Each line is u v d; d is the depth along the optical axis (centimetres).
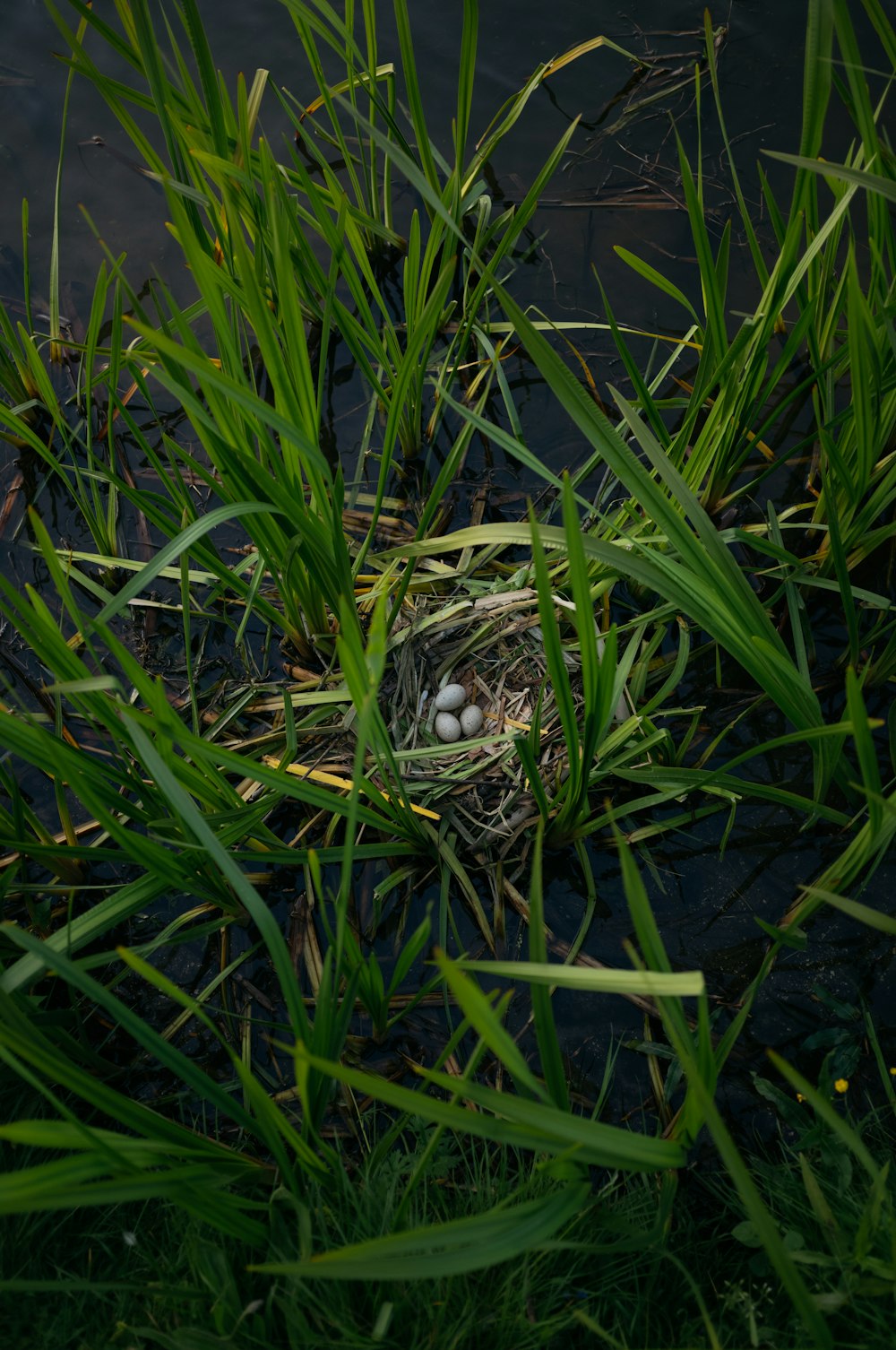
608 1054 193
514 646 221
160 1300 168
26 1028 159
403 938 203
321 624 220
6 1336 168
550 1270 169
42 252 267
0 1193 137
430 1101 144
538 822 203
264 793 211
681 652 204
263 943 203
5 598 238
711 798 208
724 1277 172
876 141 182
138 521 244
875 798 158
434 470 243
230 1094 192
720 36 275
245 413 187
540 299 255
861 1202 172
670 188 263
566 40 278
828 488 200
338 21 208
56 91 281
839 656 219
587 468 222
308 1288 165
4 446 253
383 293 262
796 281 193
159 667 230
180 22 282
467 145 269
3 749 223
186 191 201
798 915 182
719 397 207
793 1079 145
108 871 211
